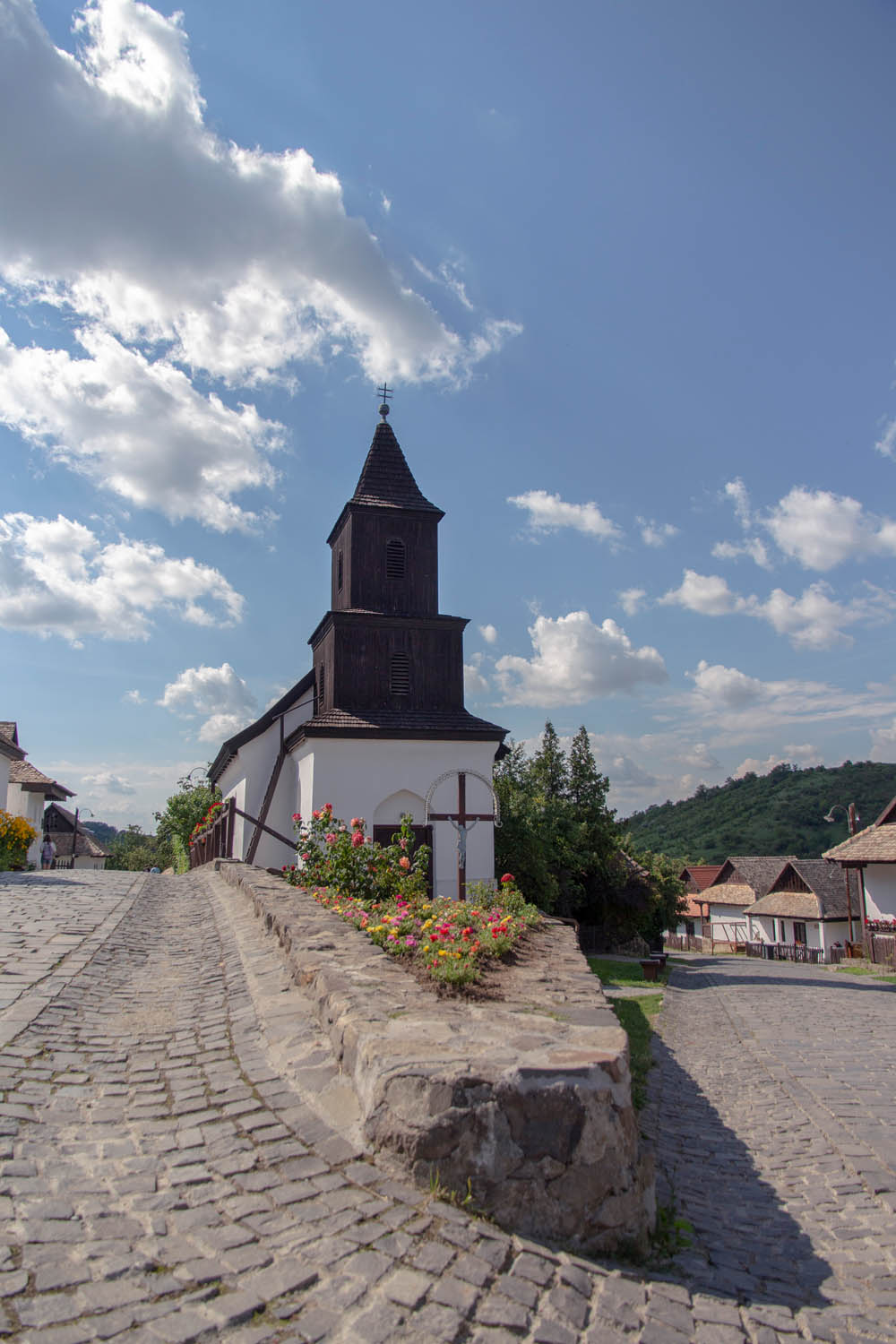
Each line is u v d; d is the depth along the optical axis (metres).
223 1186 4.34
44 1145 4.80
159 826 52.81
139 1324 3.21
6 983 8.66
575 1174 4.38
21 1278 3.46
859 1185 6.59
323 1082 5.59
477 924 10.50
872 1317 4.28
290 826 27.94
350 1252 3.77
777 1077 10.65
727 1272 4.63
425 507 28.61
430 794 22.38
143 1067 6.32
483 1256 3.89
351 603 27.47
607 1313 3.73
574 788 43.88
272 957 9.75
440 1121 4.43
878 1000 19.75
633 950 40.84
